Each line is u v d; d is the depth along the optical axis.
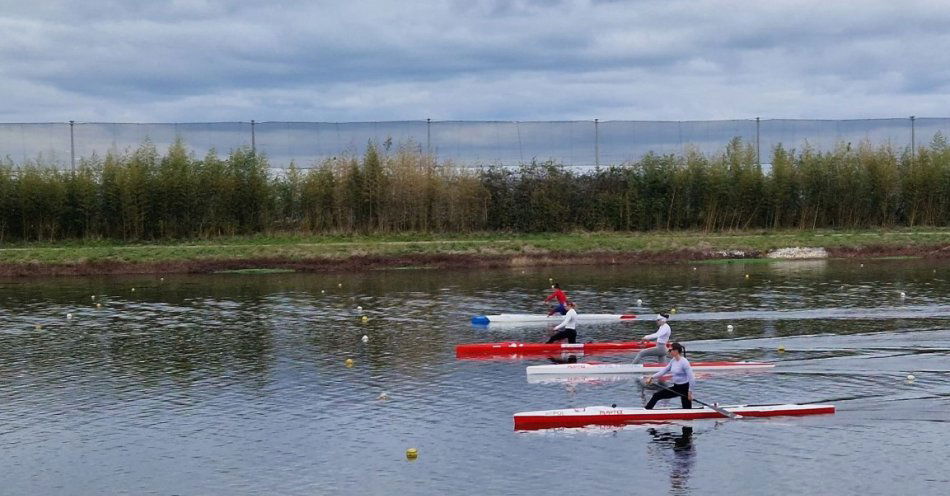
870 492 25.62
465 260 79.69
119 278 73.12
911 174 91.06
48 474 28.11
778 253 81.50
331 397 35.59
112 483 27.28
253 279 71.94
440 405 34.34
